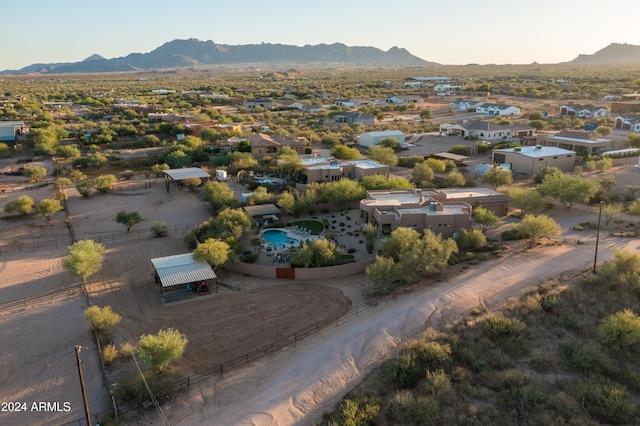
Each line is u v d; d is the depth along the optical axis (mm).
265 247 63781
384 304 48812
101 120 181125
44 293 53688
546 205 77125
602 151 112312
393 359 39344
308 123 170250
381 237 65938
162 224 72062
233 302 51094
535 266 54844
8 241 69000
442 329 43531
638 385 36219
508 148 112250
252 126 162375
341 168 90812
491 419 33562
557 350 40781
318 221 74375
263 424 33906
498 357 39875
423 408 33656
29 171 99062
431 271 52375
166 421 34406
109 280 56875
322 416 34469
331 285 54344
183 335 44250
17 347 43781
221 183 84188
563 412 33719
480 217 65312
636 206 70312
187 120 162625
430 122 173625
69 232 72500
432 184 86562
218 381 38750
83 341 44562
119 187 93062
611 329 40656
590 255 57281
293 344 43281
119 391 36969
